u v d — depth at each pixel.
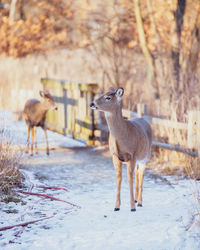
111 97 14.62
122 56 37.19
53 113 34.56
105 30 40.47
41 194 16.75
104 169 22.05
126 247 11.71
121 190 18.09
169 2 31.25
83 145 28.53
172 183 18.83
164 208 15.27
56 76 49.03
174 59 29.53
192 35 30.36
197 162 19.91
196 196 15.44
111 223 13.73
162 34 33.91
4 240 12.12
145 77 34.75
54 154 25.62
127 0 36.00
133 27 36.50
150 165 22.53
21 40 45.09
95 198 16.72
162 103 25.06
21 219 13.88
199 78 24.84
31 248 11.62
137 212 14.91
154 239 12.23
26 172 20.41
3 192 16.44
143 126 16.72
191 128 20.22
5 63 48.75
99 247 11.73
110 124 14.88
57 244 11.92
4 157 18.00
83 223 13.71
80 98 29.67
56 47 46.28
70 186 18.53
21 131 31.41
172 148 21.59
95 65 46.66
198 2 30.73
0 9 56.53
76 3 44.16
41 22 42.62
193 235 12.40
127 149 15.00
